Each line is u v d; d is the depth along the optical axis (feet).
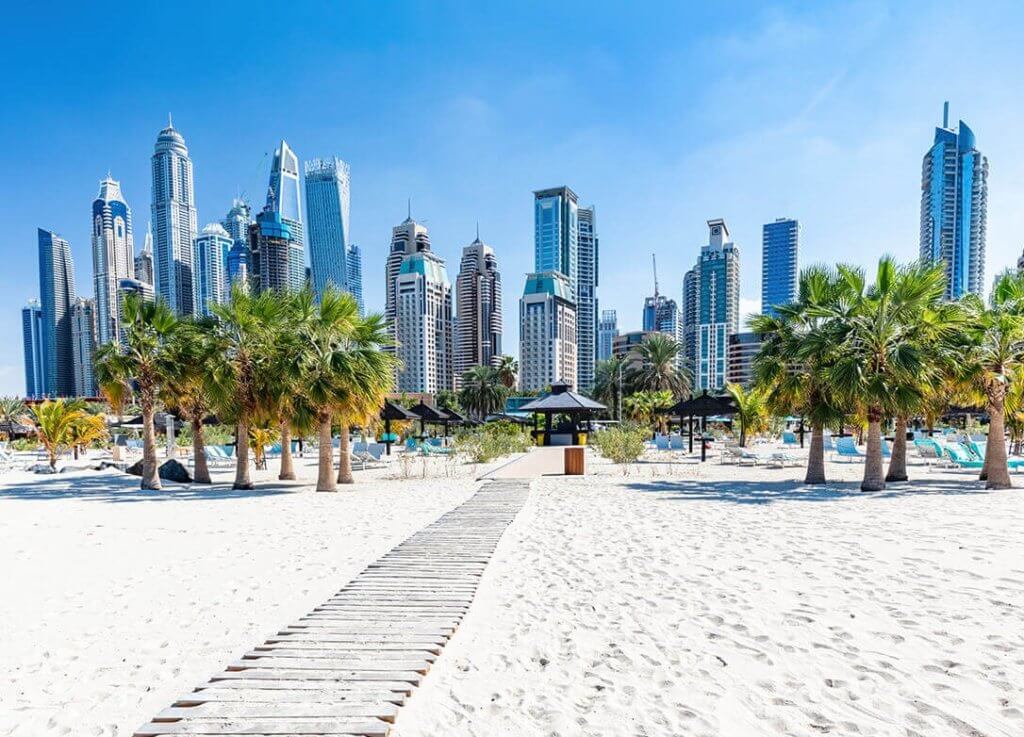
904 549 21.38
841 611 15.14
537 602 16.53
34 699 11.54
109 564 21.74
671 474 51.60
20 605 17.12
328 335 45.06
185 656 13.47
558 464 63.36
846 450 60.23
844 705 10.55
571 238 615.98
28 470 68.54
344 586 18.21
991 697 10.68
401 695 11.07
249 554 23.07
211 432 106.01
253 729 9.95
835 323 38.17
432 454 80.69
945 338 38.29
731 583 17.79
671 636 13.85
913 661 12.18
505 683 11.71
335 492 43.16
